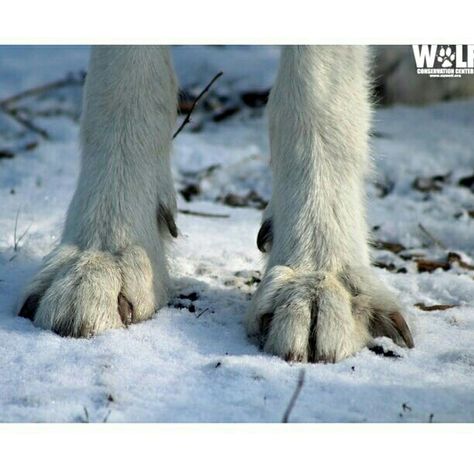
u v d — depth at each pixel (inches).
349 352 196.9
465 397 181.8
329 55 212.8
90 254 212.4
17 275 248.1
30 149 396.5
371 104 229.0
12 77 514.3
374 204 348.8
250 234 298.4
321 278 202.4
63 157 385.4
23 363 193.2
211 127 459.8
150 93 221.1
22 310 215.5
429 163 398.9
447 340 212.5
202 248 279.7
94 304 204.8
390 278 260.2
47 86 470.6
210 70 521.3
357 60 216.2
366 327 203.9
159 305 219.3
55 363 192.2
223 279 249.4
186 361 194.5
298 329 194.9
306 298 198.4
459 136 445.1
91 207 216.8
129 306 208.8
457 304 243.6
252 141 434.3
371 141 226.4
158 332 207.2
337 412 174.7
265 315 201.0
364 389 183.0
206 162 398.6
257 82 506.0
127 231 215.0
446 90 511.8
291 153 213.5
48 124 432.5
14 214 301.9
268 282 203.9
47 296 208.8
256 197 362.0
